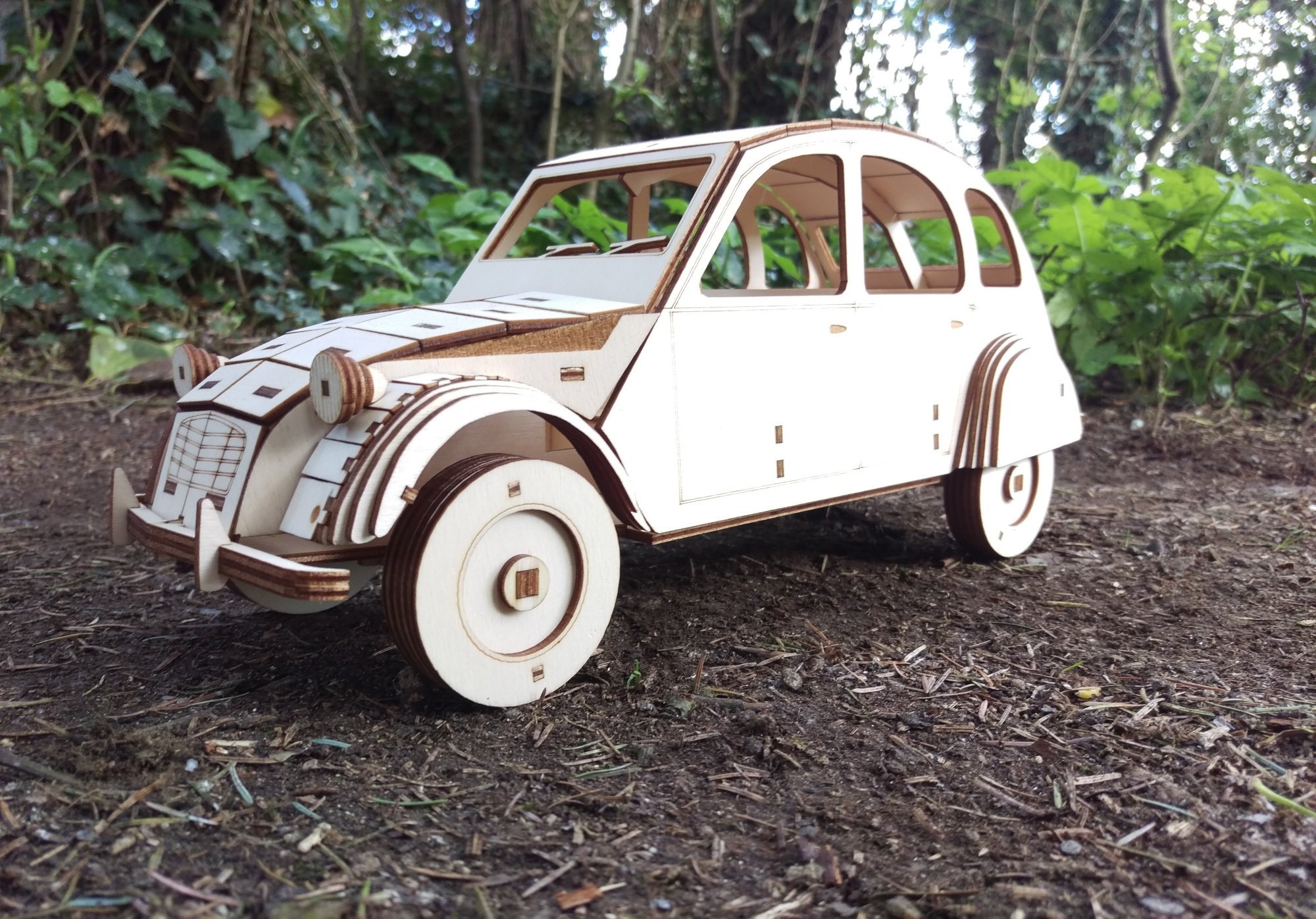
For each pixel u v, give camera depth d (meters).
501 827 2.22
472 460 2.65
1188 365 7.05
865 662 3.14
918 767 2.52
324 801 2.30
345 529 2.44
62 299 7.37
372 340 2.73
